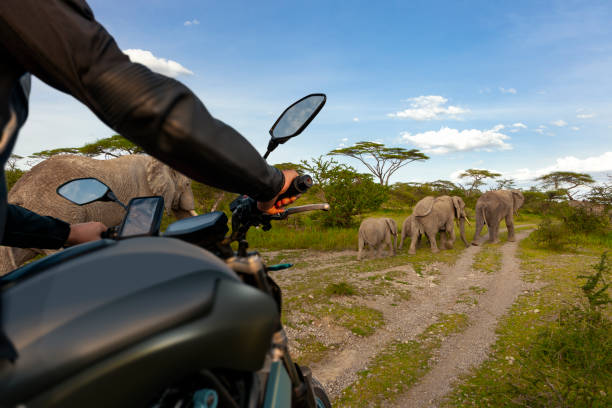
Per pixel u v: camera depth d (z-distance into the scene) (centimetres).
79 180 126
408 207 3603
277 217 116
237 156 70
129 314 51
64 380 46
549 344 385
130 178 700
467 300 630
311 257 1039
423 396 336
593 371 305
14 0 55
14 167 1736
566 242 1163
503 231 1897
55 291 52
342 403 330
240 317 59
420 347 445
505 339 449
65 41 57
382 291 680
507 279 762
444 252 1160
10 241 111
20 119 65
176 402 65
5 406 43
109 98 59
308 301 601
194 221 100
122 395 49
